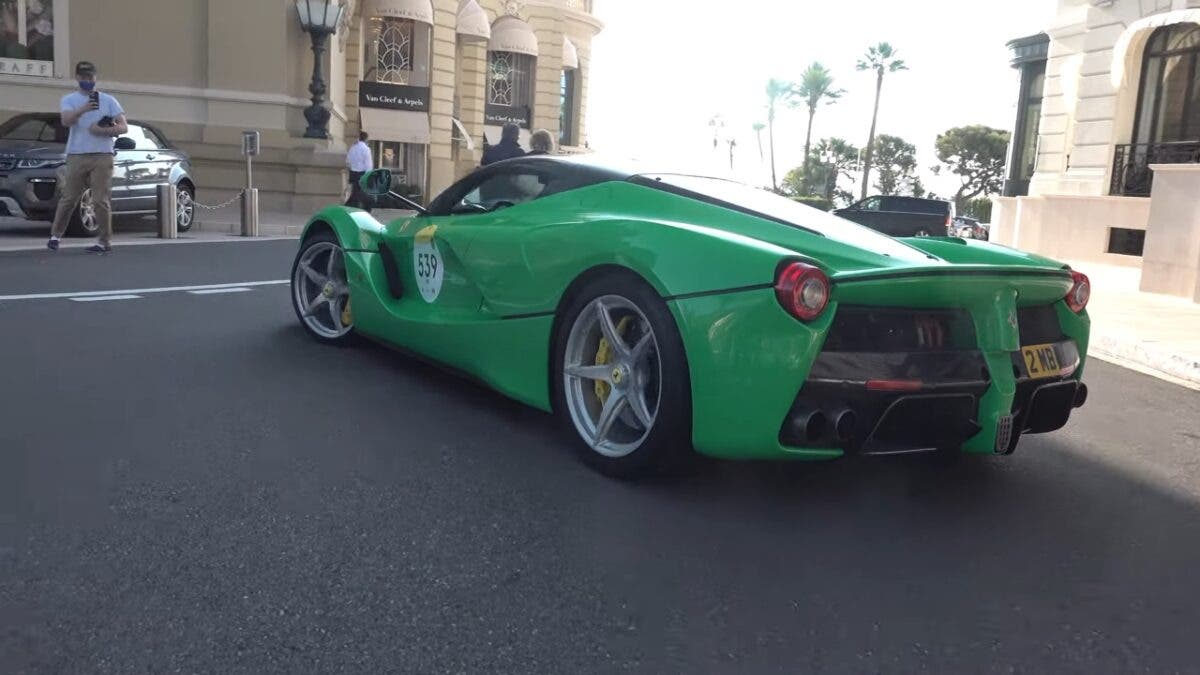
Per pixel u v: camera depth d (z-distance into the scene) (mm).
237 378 4672
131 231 12680
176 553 2715
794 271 2953
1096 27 17344
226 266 9047
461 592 2584
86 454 3479
